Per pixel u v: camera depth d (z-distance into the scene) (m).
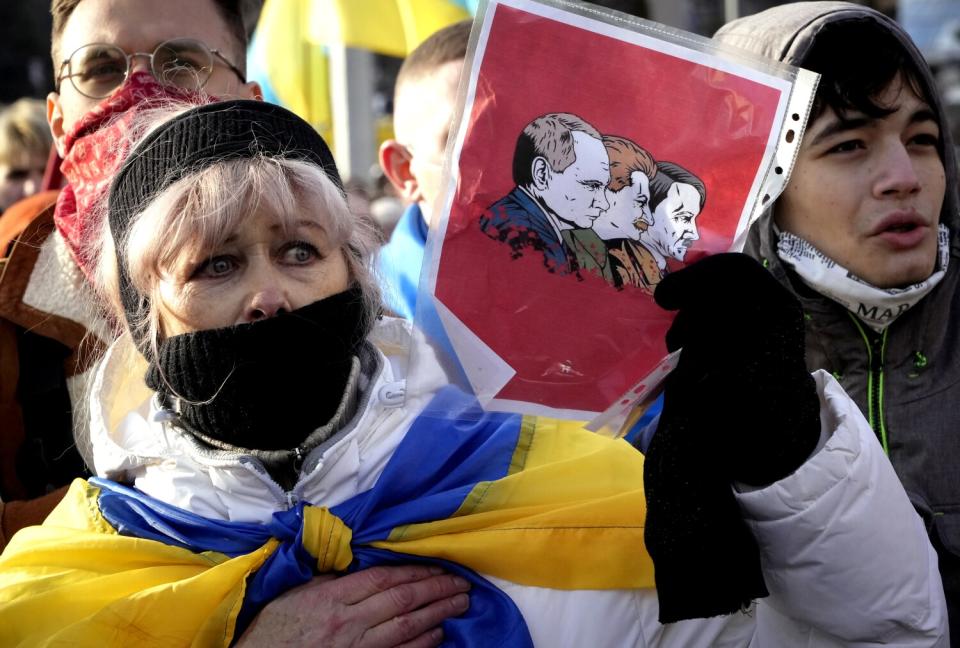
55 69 4.78
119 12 4.48
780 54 3.70
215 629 2.81
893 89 3.63
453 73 5.66
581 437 3.26
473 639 2.86
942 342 3.78
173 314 2.88
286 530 2.90
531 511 3.04
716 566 2.50
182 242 2.80
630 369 2.71
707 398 2.52
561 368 2.70
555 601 2.96
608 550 2.98
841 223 3.70
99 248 3.40
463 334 2.68
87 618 2.79
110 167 3.75
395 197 10.81
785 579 2.70
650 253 2.69
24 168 8.34
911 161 3.70
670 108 2.68
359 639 2.80
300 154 3.00
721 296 2.55
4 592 2.94
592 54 2.66
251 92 5.06
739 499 2.61
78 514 3.12
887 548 2.62
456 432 3.18
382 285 3.36
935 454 3.69
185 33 4.55
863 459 2.61
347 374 3.02
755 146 2.68
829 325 3.85
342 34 8.27
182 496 3.02
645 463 2.57
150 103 3.91
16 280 4.09
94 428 3.18
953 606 3.62
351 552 2.94
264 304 2.81
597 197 2.68
